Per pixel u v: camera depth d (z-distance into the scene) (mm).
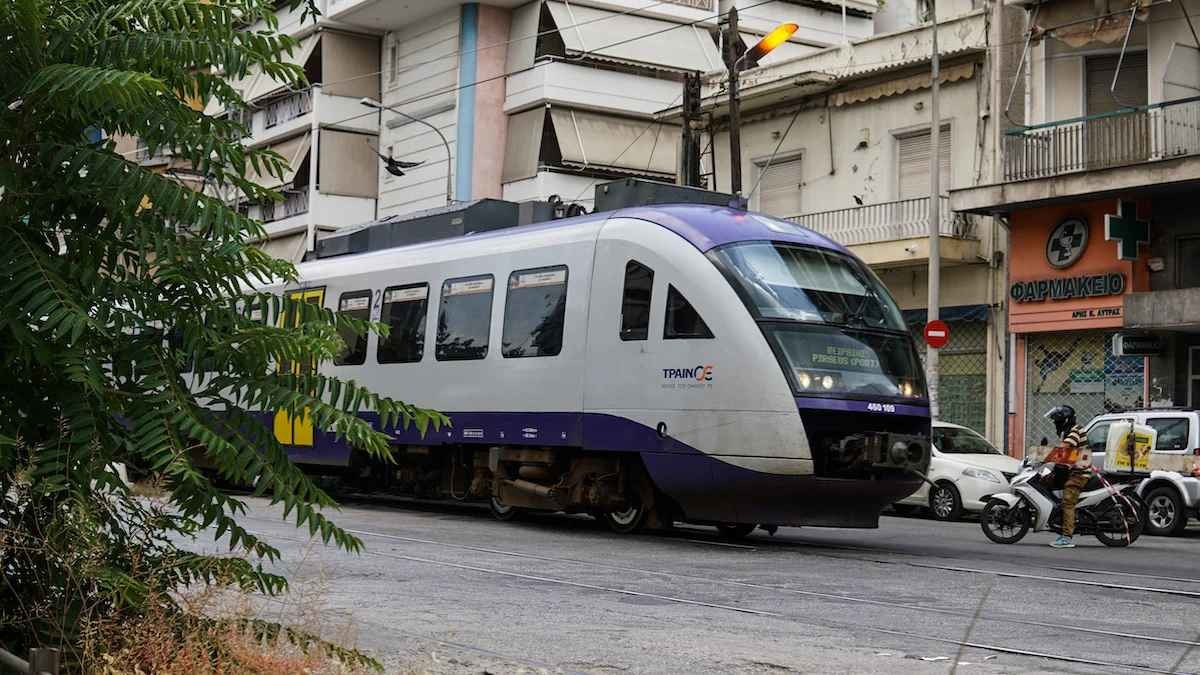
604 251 16109
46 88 4766
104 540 5176
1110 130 26453
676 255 15141
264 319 5242
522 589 10523
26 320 4770
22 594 5188
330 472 21109
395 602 9609
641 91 41781
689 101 30422
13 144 4934
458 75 42562
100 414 4914
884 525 20406
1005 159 27938
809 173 33250
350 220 45781
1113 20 26703
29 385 4980
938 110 28391
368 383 19859
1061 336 27922
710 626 8859
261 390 5090
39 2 4781
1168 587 11656
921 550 15141
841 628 8898
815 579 11664
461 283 18516
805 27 45531
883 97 31547
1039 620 9492
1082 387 27516
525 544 14367
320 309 5309
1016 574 12312
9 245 4855
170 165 5227
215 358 5105
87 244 5031
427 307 19062
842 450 14094
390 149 45750
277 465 5133
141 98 4734
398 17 44469
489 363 17641
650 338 15258
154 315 5078
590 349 16031
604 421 15719
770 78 34656
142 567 5273
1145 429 20547
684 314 14914
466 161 42125
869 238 30953
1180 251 26219
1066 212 27453
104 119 5066
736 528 16641
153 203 4949
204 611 5359
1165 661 7949
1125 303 25812
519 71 41875
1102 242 26828
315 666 5535
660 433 15000
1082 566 13617
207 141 5070
